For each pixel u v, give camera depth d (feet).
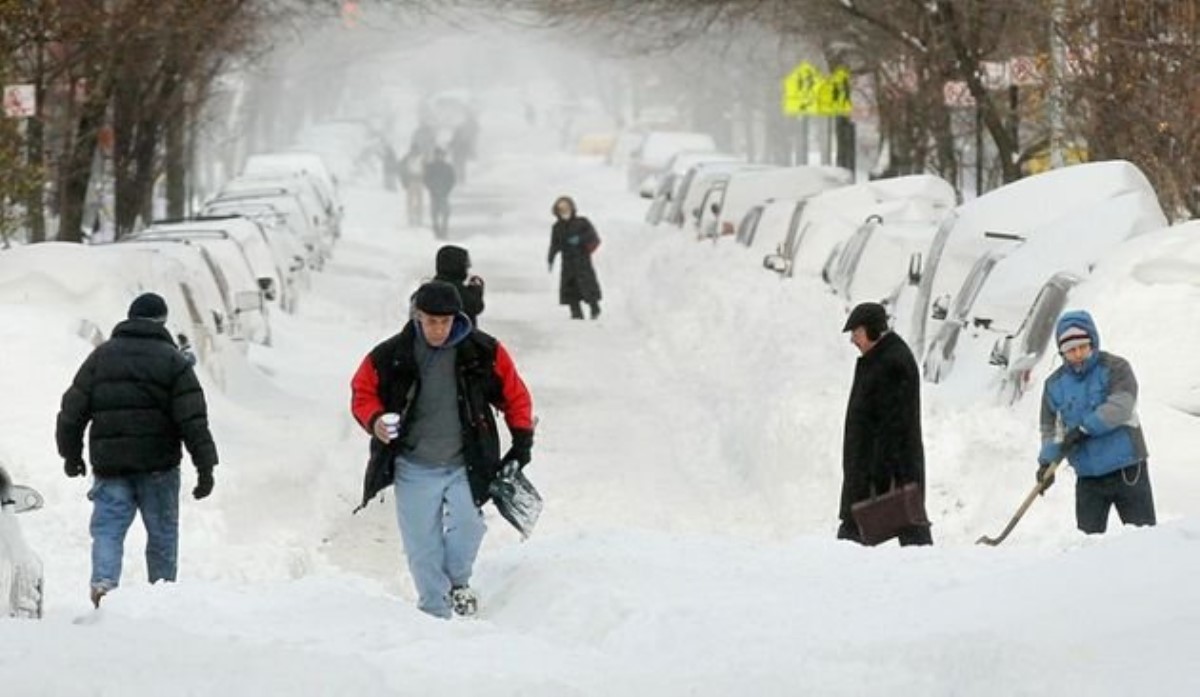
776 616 93.71
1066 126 234.58
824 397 181.06
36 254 176.45
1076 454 125.29
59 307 172.14
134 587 101.65
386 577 145.89
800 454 172.14
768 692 75.72
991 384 162.09
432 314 105.50
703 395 230.07
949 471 147.13
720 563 111.65
